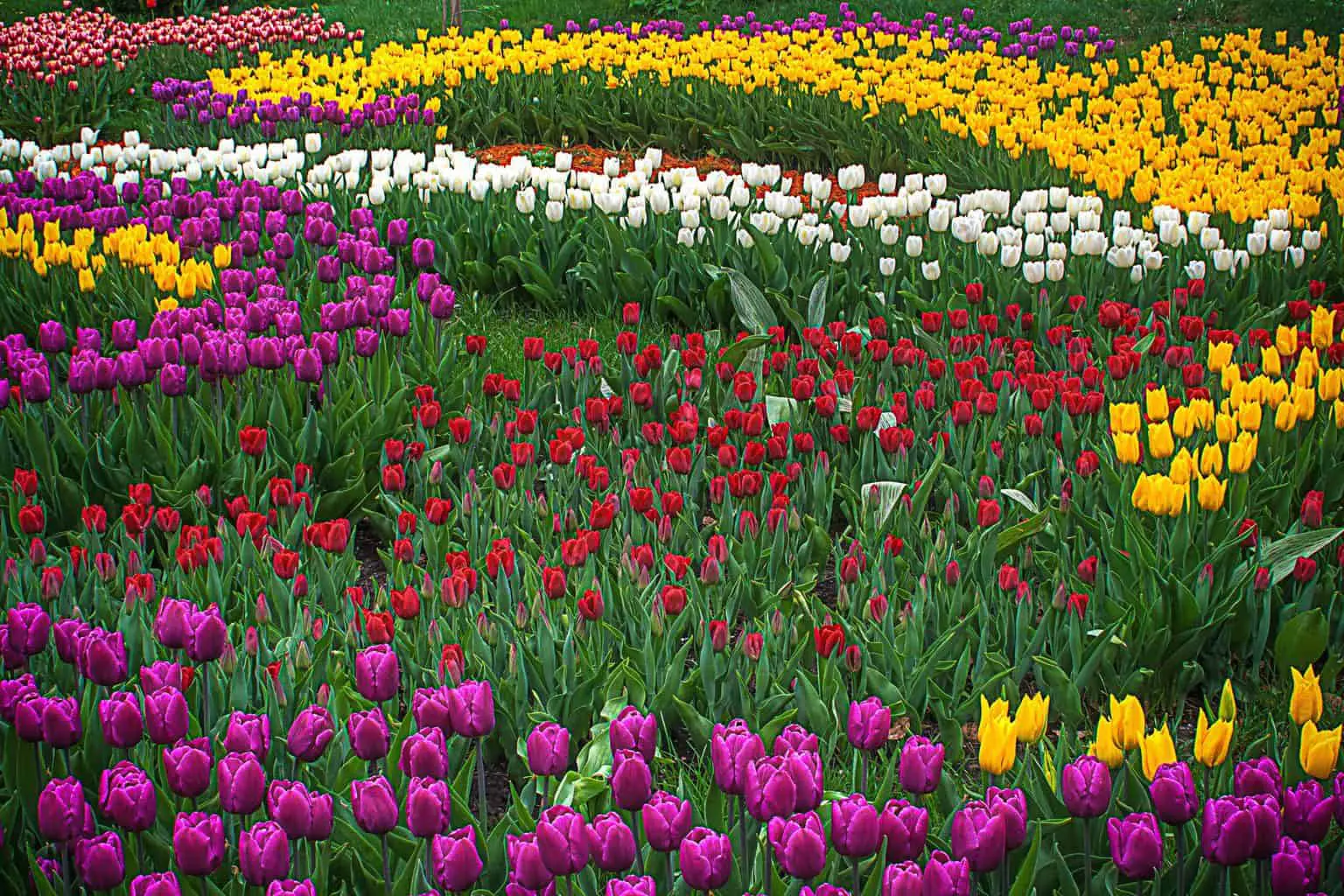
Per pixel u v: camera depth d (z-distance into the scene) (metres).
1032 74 13.80
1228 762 3.28
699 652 4.41
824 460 5.27
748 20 17.61
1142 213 9.10
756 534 4.83
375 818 2.71
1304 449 5.24
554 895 2.63
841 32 16.55
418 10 20.81
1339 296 8.64
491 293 8.87
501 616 4.11
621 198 8.48
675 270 8.30
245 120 12.26
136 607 3.81
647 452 5.64
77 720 2.97
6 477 5.30
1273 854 2.58
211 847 2.63
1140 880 3.03
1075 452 5.50
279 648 3.94
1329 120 11.99
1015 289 7.60
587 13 19.55
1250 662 4.62
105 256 7.76
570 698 3.89
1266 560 4.52
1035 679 4.40
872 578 4.45
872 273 8.15
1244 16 18.06
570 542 4.28
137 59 16.12
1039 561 4.80
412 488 5.74
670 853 2.91
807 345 6.98
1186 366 5.68
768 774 2.64
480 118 13.52
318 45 17.17
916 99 12.35
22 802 3.12
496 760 4.06
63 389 6.04
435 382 6.44
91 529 4.47
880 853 2.72
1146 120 11.59
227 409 5.73
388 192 9.30
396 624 4.11
